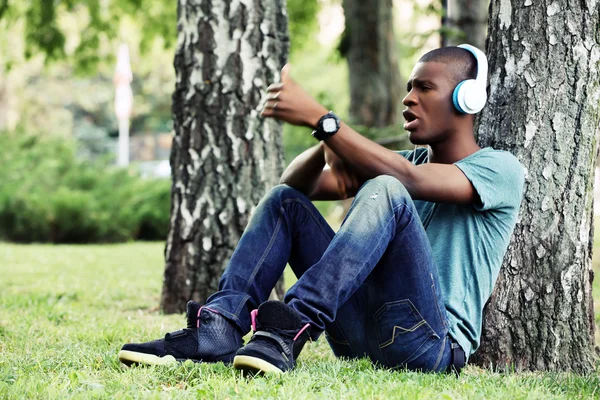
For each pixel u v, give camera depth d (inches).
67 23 558.6
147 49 552.4
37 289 284.7
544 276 146.3
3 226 584.1
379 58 551.8
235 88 228.4
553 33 146.6
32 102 1445.6
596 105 147.4
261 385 107.0
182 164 231.8
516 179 124.0
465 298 123.0
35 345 156.9
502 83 149.8
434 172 119.0
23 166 652.1
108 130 1731.1
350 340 127.9
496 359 147.2
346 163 118.9
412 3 441.4
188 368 118.2
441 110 124.0
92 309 237.5
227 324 121.0
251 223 126.7
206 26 228.2
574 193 146.1
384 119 551.8
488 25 154.4
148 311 238.7
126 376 117.0
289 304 114.4
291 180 132.0
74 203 580.4
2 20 507.8
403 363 121.3
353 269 113.1
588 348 148.4
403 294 117.6
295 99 116.3
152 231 623.2
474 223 124.0
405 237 115.6
